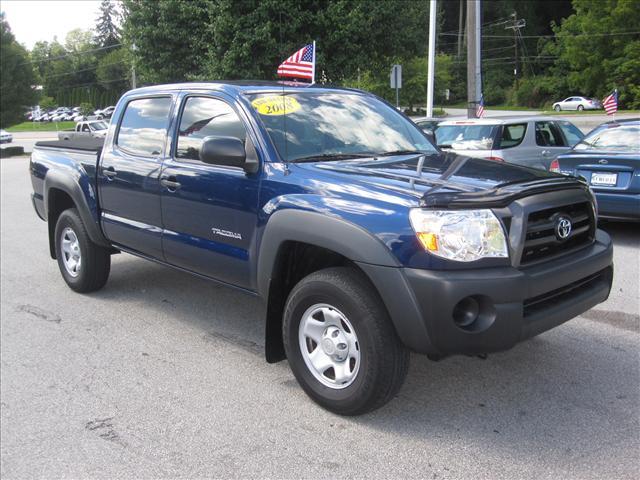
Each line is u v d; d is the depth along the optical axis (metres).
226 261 4.11
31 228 10.01
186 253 4.47
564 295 3.40
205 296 5.92
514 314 2.99
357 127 4.41
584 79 49.81
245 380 4.03
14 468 3.12
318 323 3.51
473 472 2.93
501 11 77.81
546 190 3.31
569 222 3.38
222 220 4.08
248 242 3.89
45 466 3.13
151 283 6.36
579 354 4.29
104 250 5.81
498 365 4.13
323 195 3.41
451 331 2.97
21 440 3.38
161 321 5.23
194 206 4.29
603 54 48.56
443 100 70.06
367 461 3.05
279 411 3.59
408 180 3.38
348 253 3.19
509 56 75.94
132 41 17.73
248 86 4.32
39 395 3.90
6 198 13.95
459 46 75.38
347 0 16.12
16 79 35.72
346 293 3.24
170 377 4.11
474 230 2.97
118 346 4.68
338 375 3.44
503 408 3.54
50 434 3.43
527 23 75.06
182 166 4.42
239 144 3.75
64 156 5.93
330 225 3.28
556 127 10.30
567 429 3.29
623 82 46.62
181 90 4.70
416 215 3.01
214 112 4.32
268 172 3.77
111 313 5.45
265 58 15.59
